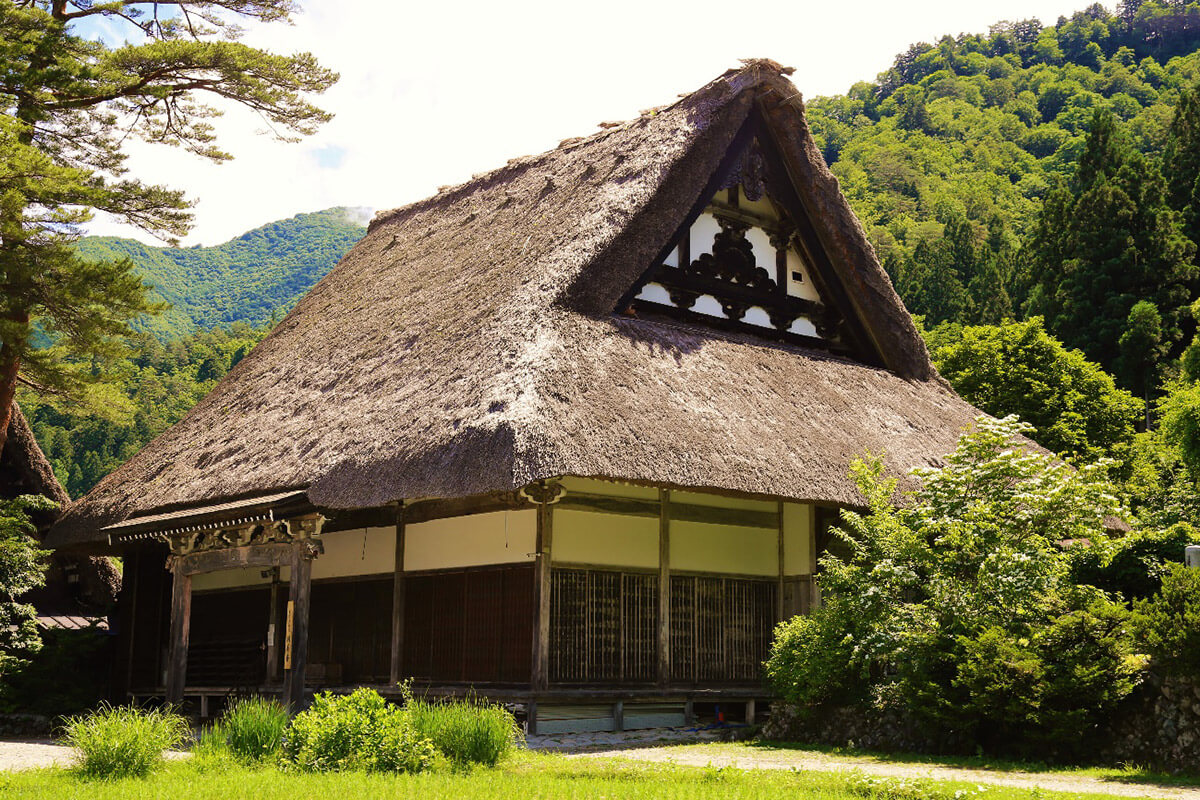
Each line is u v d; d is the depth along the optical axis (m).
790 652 11.15
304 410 14.16
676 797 6.82
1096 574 12.09
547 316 12.03
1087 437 27.31
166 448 16.61
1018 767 8.56
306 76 15.98
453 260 15.80
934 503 11.16
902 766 8.72
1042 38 118.19
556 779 7.80
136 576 17.34
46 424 60.62
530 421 10.29
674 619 13.03
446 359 12.52
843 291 16.09
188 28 17.16
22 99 14.92
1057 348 28.44
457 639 12.86
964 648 9.50
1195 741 8.17
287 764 8.30
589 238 13.07
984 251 53.91
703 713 13.48
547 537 11.98
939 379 16.81
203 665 16.22
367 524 14.47
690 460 11.09
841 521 14.01
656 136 14.59
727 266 15.01
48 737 14.05
